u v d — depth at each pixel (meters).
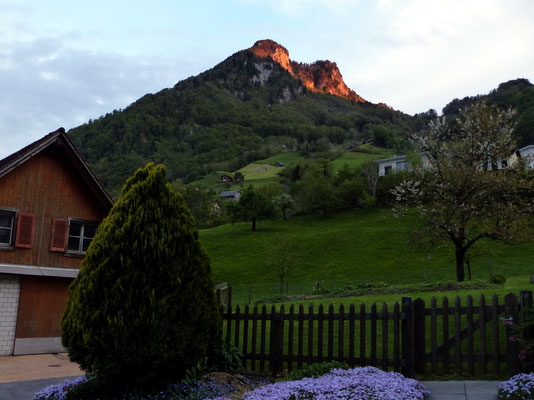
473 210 28.06
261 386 9.40
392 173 81.12
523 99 141.25
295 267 51.41
